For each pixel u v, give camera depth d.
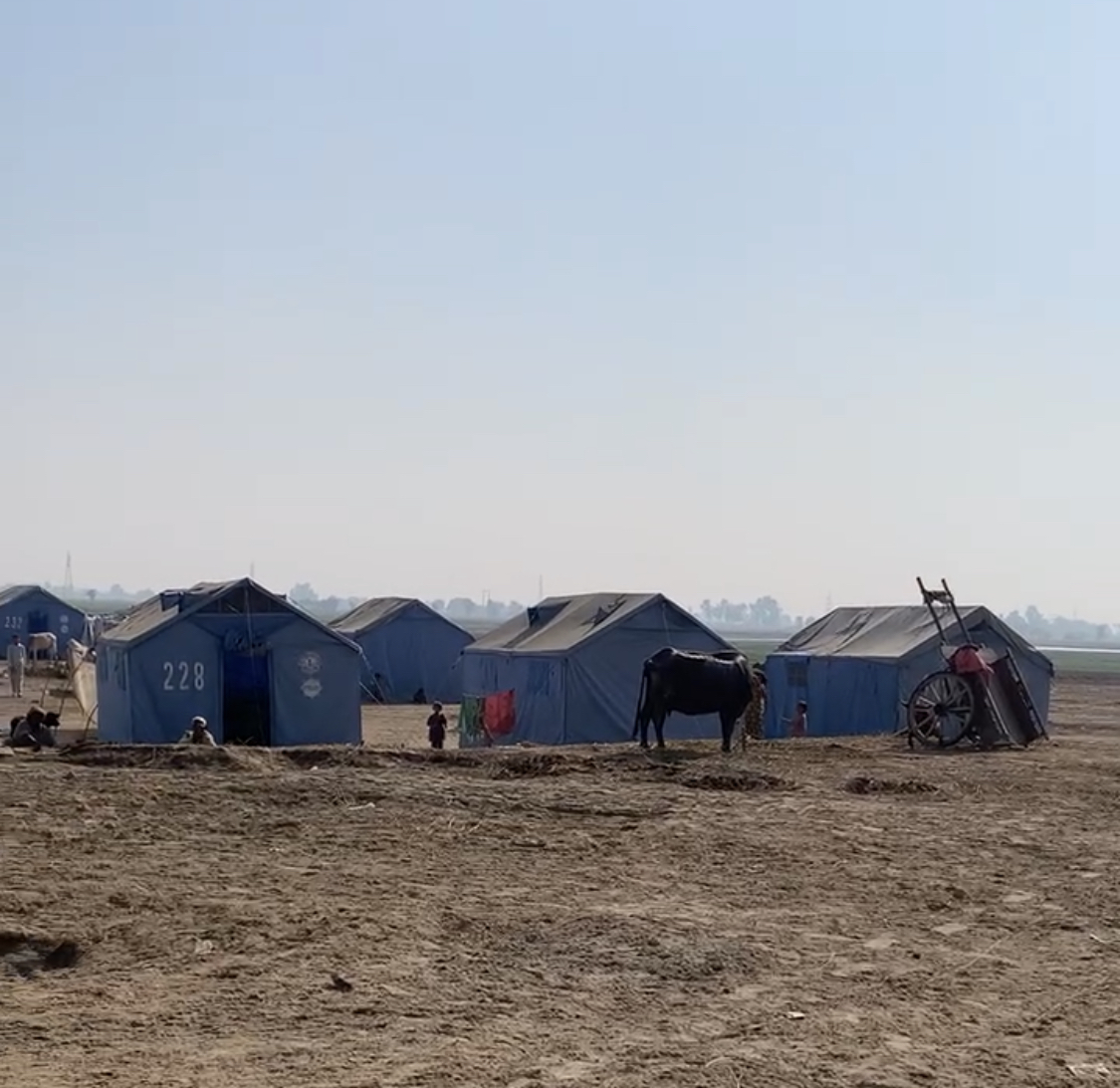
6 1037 9.79
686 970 11.66
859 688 39.03
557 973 11.55
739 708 28.00
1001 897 14.65
